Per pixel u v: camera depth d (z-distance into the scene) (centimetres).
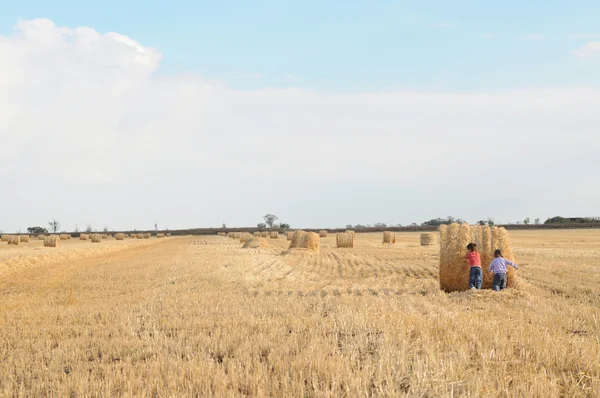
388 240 5594
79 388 701
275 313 1270
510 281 1784
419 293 1738
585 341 930
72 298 1564
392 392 634
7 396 695
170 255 3928
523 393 641
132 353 905
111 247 5428
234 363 796
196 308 1359
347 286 1948
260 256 3666
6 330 1141
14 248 5047
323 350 839
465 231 1861
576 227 10838
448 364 741
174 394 662
